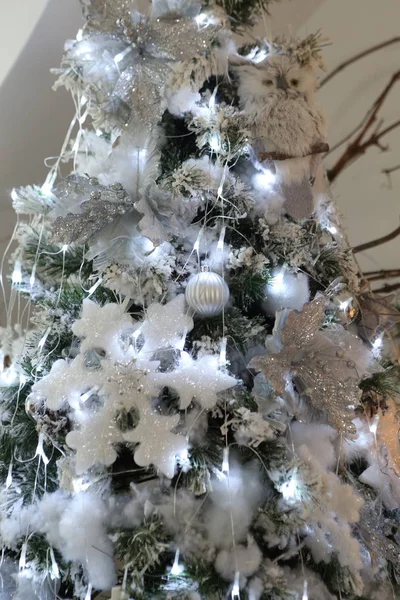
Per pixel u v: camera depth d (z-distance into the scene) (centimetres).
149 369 68
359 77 132
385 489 80
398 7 128
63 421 71
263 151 82
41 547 71
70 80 78
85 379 68
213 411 68
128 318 71
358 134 133
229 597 65
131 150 72
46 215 80
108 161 79
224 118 73
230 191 77
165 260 72
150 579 65
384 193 130
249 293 79
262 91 83
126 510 69
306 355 72
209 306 69
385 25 129
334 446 78
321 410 72
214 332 74
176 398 71
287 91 83
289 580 68
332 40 133
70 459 69
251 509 68
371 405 87
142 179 71
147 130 72
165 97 75
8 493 75
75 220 69
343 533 66
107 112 74
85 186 72
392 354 104
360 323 93
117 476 73
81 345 70
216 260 76
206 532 67
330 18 133
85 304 72
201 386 66
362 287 98
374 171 131
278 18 128
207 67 78
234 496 67
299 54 85
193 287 69
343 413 69
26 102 110
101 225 69
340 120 134
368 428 82
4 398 82
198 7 73
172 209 73
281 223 83
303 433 75
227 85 85
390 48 129
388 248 130
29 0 98
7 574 76
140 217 71
